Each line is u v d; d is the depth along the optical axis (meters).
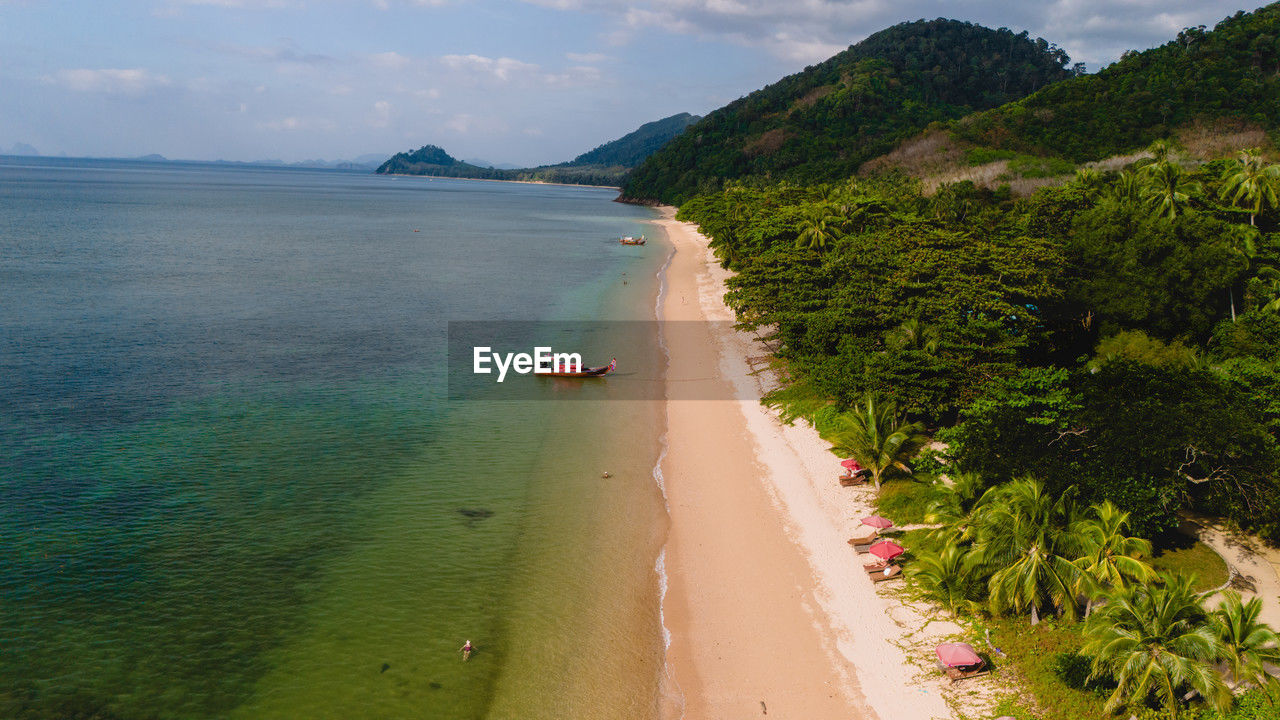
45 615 32.62
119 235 157.88
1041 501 33.28
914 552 38.81
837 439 49.09
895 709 28.66
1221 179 84.69
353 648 31.72
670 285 120.19
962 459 41.00
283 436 53.22
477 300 105.19
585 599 35.72
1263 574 35.53
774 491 46.84
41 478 44.72
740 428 57.34
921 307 59.66
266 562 37.53
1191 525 39.66
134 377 63.66
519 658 31.58
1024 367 56.81
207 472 46.84
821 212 93.81
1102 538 32.88
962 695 29.06
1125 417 39.44
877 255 69.38
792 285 73.69
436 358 75.00
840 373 54.66
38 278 102.88
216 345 75.06
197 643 31.52
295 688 29.33
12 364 65.06
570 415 60.03
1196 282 62.38
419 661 31.11
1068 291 68.06
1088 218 74.00
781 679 30.58
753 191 193.38
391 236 185.50
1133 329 65.00
